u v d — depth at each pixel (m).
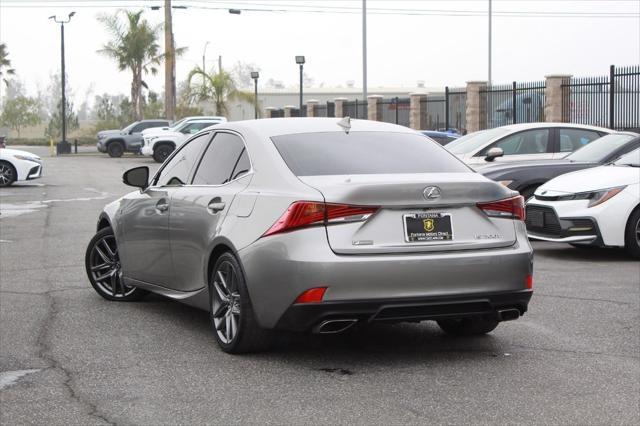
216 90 50.62
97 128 71.69
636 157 10.93
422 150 6.16
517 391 5.00
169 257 6.71
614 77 23.11
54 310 7.45
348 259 5.19
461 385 5.12
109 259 7.95
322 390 5.04
